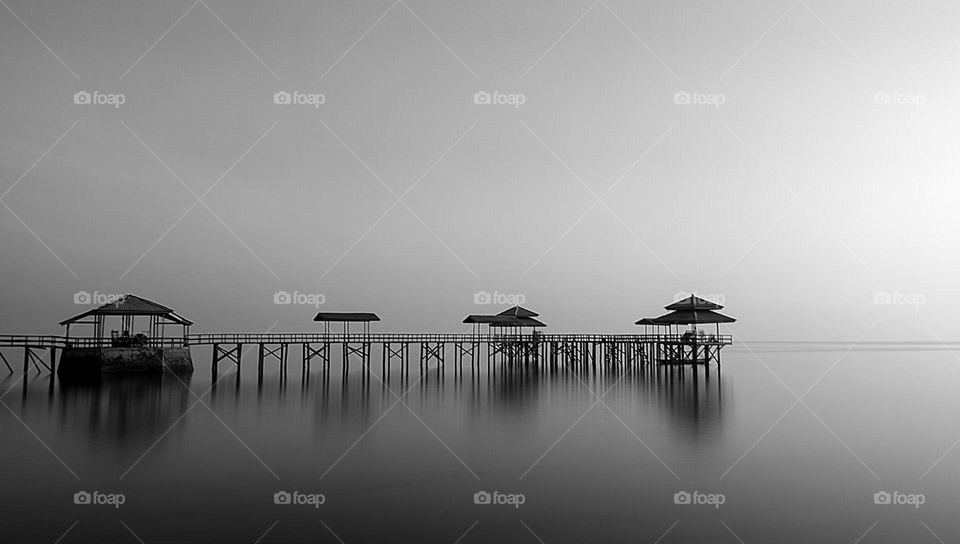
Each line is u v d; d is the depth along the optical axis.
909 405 28.48
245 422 22.06
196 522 11.98
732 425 22.20
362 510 12.74
